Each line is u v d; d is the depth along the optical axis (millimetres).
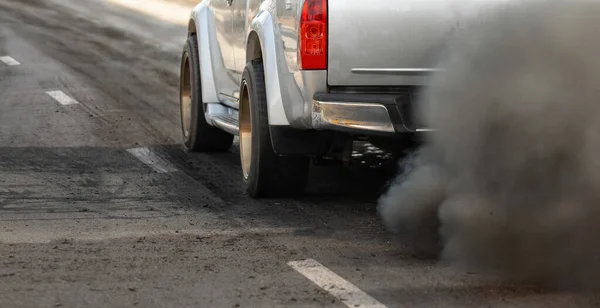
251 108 19891
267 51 19156
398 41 17609
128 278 14102
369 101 17406
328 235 16781
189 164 24500
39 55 48375
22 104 34531
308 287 13539
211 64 24656
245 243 16234
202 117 25594
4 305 12836
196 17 25234
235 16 22359
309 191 20844
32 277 14156
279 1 18938
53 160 24922
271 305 12750
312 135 19016
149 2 75625
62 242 16359
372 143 18641
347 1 17625
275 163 19688
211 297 13141
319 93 17781
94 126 30344
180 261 15047
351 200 19859
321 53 17688
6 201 20094
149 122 31297
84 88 38500
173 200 20188
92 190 21297
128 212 18984
